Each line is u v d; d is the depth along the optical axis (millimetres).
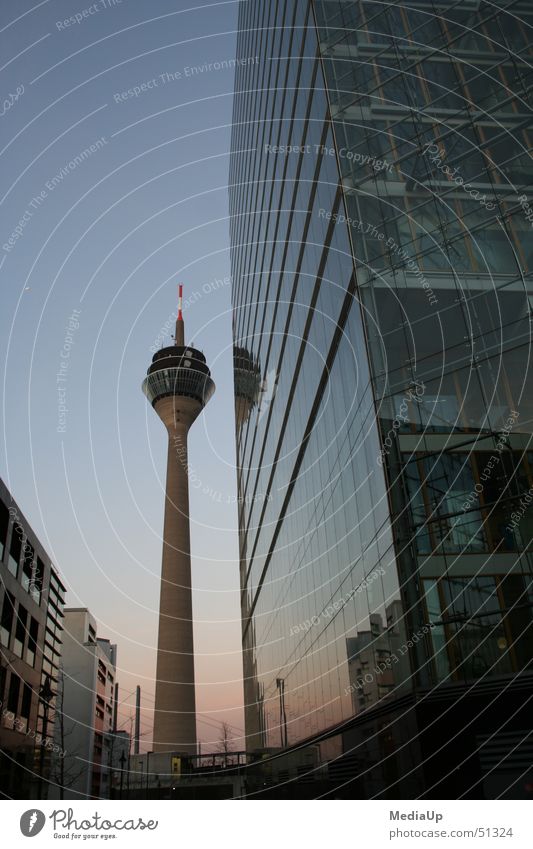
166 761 84125
